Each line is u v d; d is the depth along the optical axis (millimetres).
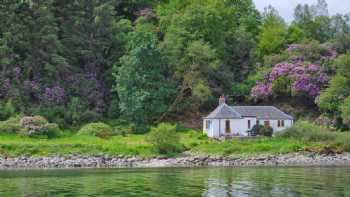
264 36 160875
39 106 123875
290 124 118562
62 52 136625
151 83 128125
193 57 138625
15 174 72438
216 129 114750
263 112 118438
